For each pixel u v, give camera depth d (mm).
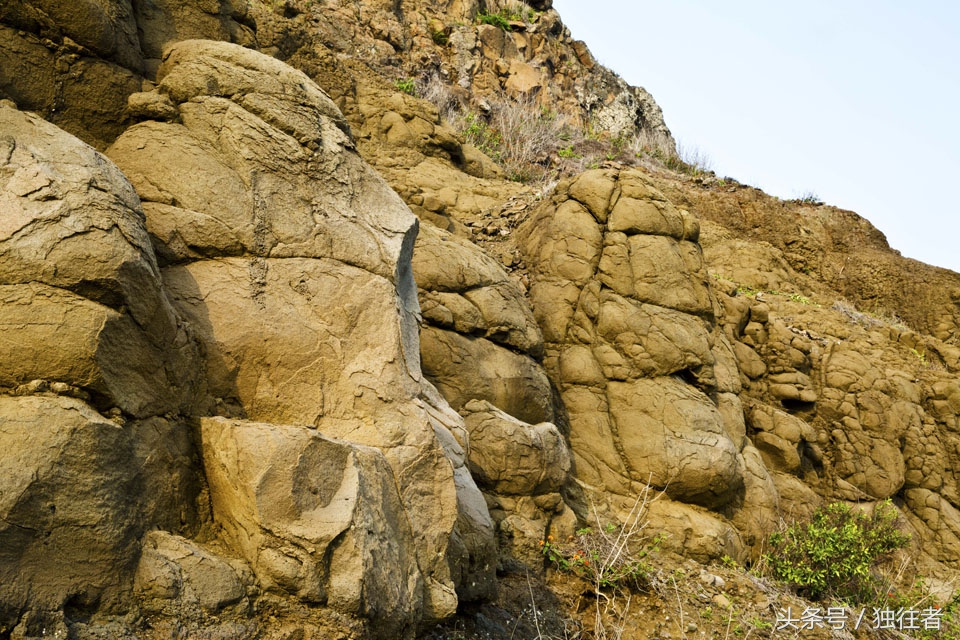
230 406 4844
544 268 9258
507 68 18984
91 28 5391
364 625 4215
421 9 18297
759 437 10070
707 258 14000
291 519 4203
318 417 4969
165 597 3873
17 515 3465
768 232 15875
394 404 5109
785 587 8086
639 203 9234
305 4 14289
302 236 5281
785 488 9719
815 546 8484
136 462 4043
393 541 4586
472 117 15805
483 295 8000
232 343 4840
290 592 4145
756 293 13055
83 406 3811
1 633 3365
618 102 22188
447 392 7305
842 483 10344
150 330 4246
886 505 10141
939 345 13219
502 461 6965
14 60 5082
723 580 7449
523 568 6664
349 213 5574
